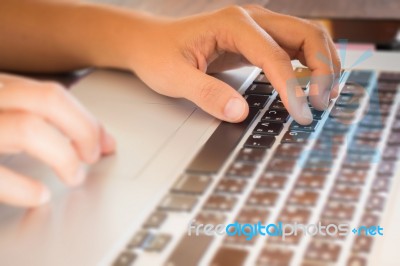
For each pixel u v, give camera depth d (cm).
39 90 52
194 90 63
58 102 52
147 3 103
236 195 47
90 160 53
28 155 55
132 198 48
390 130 56
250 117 61
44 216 46
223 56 72
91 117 53
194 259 40
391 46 83
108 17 78
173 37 71
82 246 43
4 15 83
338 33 87
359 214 44
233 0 100
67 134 52
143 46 72
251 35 67
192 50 69
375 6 95
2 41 83
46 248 43
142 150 55
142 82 72
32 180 48
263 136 56
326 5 96
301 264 39
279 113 61
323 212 44
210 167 51
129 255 41
